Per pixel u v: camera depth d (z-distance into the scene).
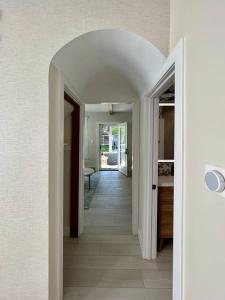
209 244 0.97
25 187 1.68
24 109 1.66
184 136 1.25
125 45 1.85
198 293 1.08
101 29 1.64
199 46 1.07
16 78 1.65
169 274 2.44
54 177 1.85
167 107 3.32
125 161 9.26
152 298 2.06
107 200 5.48
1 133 1.67
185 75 1.24
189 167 1.20
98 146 10.01
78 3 1.64
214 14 0.91
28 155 1.67
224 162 0.84
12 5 1.64
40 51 1.65
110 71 2.67
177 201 1.33
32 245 1.68
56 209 1.90
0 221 1.68
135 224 3.45
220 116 0.88
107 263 2.66
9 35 1.64
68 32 1.65
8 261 1.69
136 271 2.49
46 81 1.65
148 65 2.00
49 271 1.72
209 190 0.97
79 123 3.34
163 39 1.65
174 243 1.39
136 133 3.38
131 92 3.35
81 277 2.38
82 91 3.12
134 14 1.65
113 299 2.04
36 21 1.64
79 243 3.18
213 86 0.93
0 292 1.70
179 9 1.40
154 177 2.74
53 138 1.82
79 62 2.11
